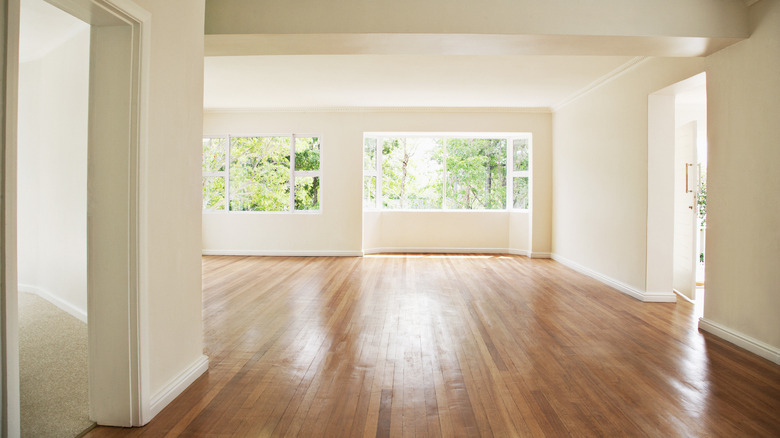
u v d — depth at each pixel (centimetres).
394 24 309
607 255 546
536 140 770
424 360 291
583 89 609
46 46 423
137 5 194
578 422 211
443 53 354
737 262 327
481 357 297
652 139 450
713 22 314
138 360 203
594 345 322
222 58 482
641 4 313
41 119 441
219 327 363
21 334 348
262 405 227
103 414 206
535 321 385
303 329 358
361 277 591
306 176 792
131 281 201
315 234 792
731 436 199
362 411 221
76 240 393
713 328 349
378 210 866
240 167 798
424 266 686
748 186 315
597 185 574
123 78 198
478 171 875
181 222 242
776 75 291
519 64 493
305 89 625
